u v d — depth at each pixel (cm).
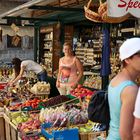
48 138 381
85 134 384
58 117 420
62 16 918
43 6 650
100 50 864
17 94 650
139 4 363
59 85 649
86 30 946
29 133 410
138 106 210
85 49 923
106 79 505
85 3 700
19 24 1201
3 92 682
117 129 252
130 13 361
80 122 423
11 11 784
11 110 524
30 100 577
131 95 235
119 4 359
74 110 448
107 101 294
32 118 471
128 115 234
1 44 1400
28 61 804
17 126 455
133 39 246
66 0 803
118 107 245
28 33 1256
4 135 567
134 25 733
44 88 669
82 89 574
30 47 1399
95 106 299
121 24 781
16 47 1413
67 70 636
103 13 380
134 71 247
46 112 439
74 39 966
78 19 823
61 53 945
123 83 243
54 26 998
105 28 495
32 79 808
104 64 503
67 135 373
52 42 1018
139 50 239
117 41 779
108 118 296
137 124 209
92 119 303
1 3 1419
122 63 252
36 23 1172
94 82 782
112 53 775
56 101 523
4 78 886
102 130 390
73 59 638
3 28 1204
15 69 805
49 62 1082
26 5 641
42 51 1167
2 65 1155
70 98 545
